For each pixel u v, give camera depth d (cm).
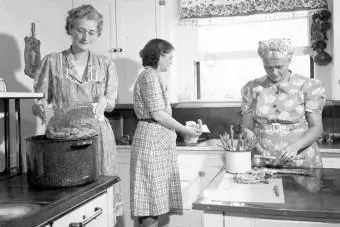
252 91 199
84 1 324
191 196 294
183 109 355
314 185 139
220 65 351
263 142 193
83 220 125
